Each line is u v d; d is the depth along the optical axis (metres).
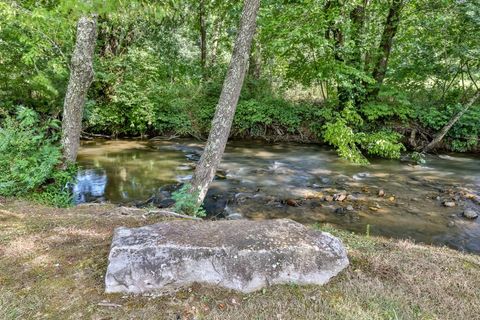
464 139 10.01
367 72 9.98
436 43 9.30
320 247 2.46
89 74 5.31
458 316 2.02
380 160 9.12
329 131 7.94
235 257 2.27
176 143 10.77
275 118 11.39
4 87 8.45
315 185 6.89
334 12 8.48
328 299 2.16
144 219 3.44
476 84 9.98
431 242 4.39
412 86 10.86
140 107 10.52
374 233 4.64
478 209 5.55
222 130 4.42
